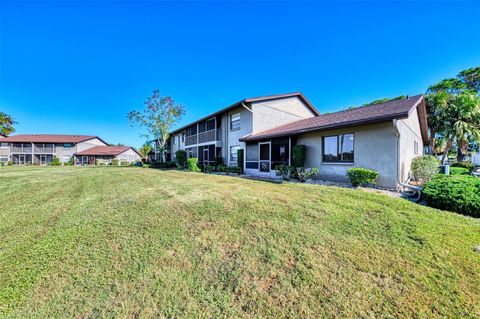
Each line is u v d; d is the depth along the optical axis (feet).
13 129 115.55
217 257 9.31
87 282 7.68
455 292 7.04
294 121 55.42
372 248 9.92
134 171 56.85
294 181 32.27
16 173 52.19
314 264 8.69
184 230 12.16
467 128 54.49
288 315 6.20
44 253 9.77
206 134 64.49
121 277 7.96
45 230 12.57
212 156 61.82
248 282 7.66
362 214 14.40
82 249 10.12
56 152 143.74
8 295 7.04
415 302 6.61
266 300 6.79
